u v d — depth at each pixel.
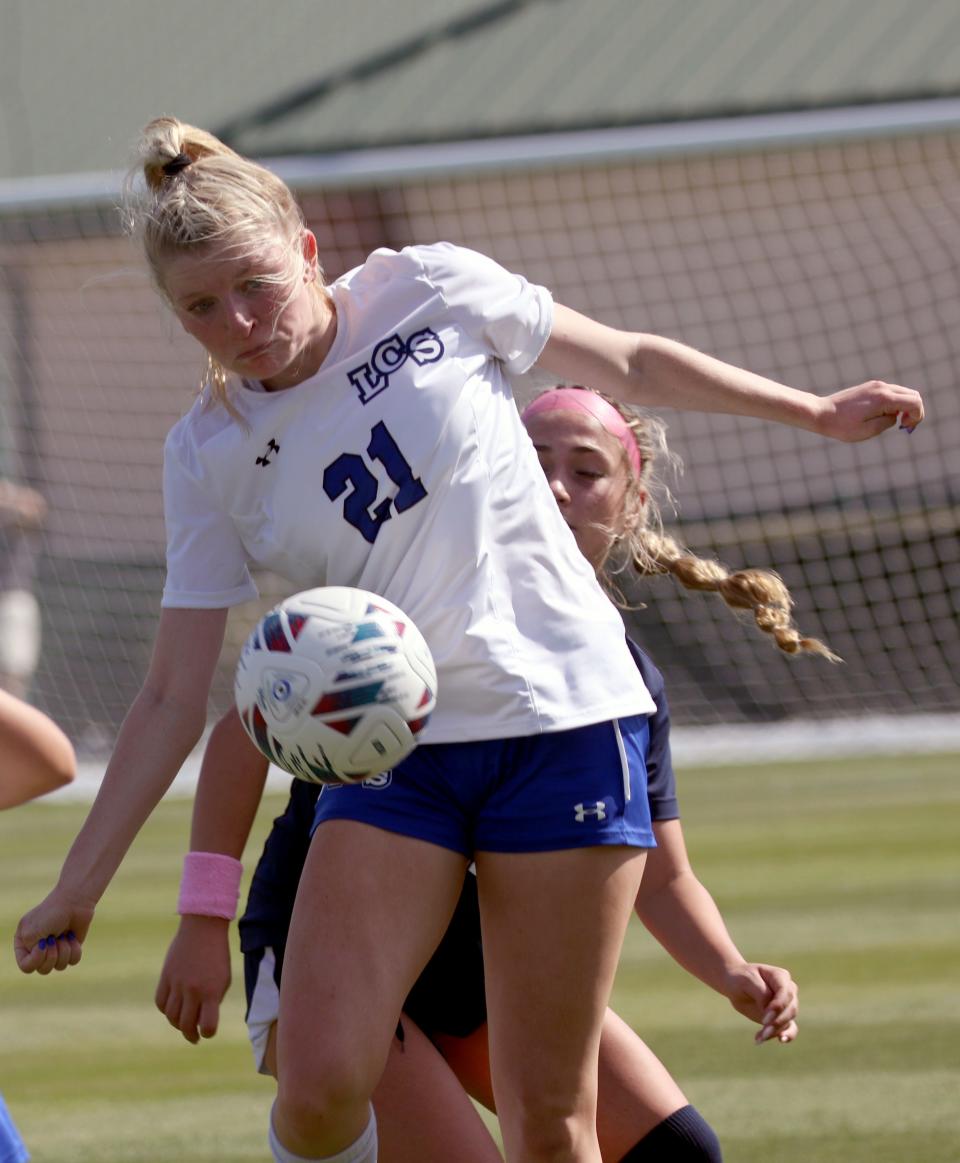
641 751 9.97
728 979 11.02
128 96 47.59
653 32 47.38
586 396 11.73
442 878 9.45
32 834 32.41
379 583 9.80
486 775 9.55
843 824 29.62
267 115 46.69
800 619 45.56
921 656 43.94
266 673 9.00
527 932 9.49
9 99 47.50
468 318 10.03
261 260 9.16
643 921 11.42
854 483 46.66
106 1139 14.58
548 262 50.31
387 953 9.14
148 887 26.81
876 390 10.65
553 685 9.62
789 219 49.16
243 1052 17.73
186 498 10.19
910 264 48.50
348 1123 8.82
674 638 46.00
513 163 41.81
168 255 9.15
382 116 45.94
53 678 42.38
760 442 46.66
